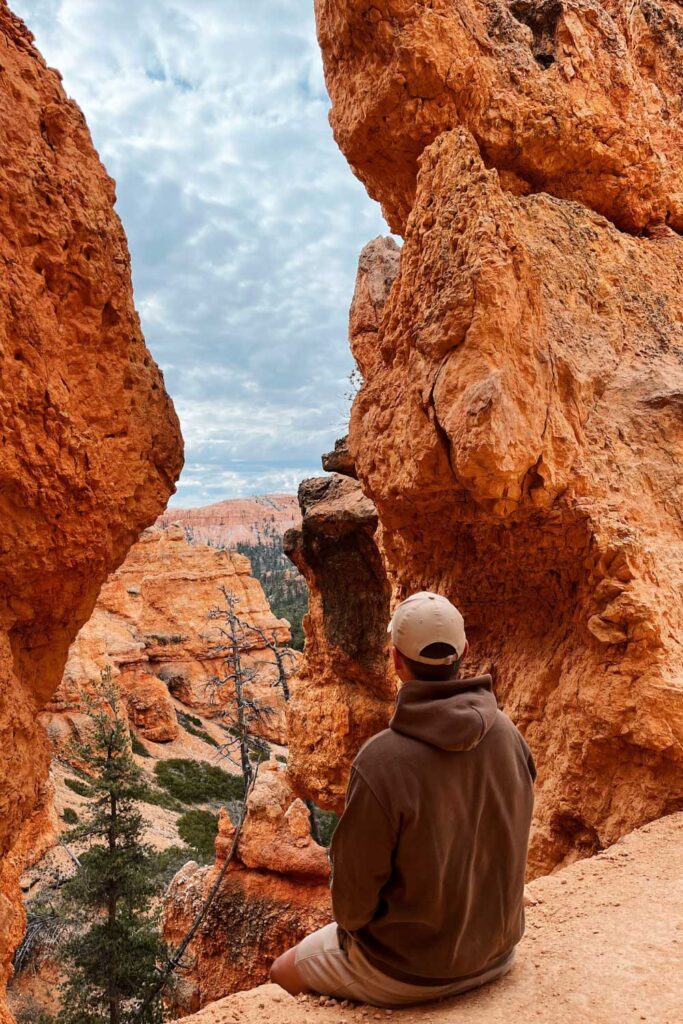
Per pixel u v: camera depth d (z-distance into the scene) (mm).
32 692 5754
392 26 7258
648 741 5359
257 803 14586
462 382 5688
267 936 13453
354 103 7902
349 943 3037
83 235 5590
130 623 48594
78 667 34969
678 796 5305
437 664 2748
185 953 16016
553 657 6406
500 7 8211
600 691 5734
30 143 5289
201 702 45906
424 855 2656
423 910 2742
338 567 13867
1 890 5324
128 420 5910
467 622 7484
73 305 5590
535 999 3061
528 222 7430
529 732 6441
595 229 7848
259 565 122125
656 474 6578
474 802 2729
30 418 5055
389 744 2686
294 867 13750
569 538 6023
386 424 6898
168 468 6324
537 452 5781
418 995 2979
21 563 5156
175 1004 15391
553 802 6016
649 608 5594
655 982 3180
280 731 41500
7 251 4949
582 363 6812
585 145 8070
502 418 5457
